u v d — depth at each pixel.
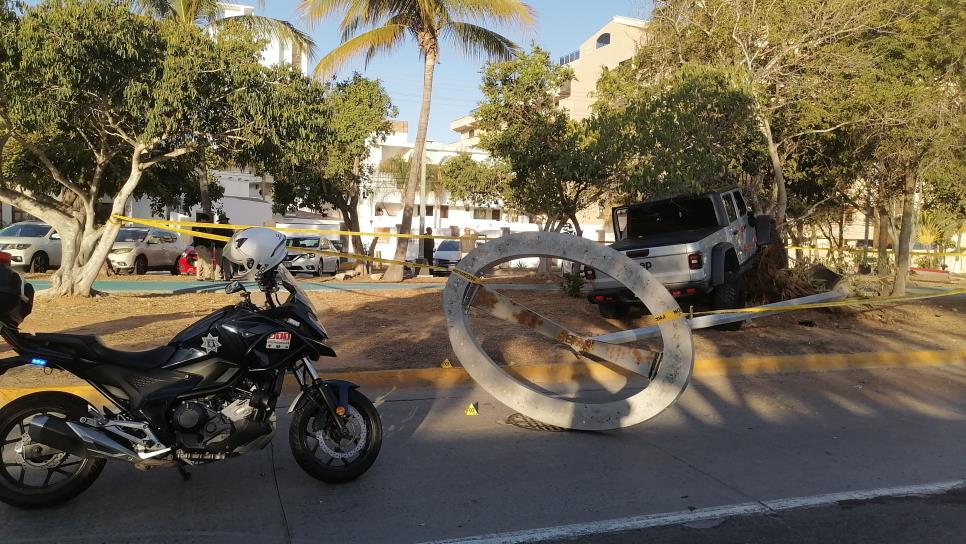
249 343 4.57
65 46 10.38
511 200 25.34
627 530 4.36
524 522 4.45
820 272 13.84
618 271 6.29
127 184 12.84
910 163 15.59
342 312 12.25
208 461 4.48
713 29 14.23
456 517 4.50
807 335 10.91
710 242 11.33
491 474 5.30
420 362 8.31
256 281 4.84
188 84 11.52
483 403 7.27
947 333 11.70
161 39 11.67
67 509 4.44
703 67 13.35
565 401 6.43
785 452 5.99
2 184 12.54
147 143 12.24
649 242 11.54
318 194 26.41
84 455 4.23
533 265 32.00
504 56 20.38
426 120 20.83
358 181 27.17
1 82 11.04
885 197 20.16
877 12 14.18
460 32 19.64
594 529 4.36
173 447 4.36
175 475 5.07
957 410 7.55
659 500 4.87
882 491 5.10
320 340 4.89
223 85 12.22
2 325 4.24
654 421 6.86
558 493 4.95
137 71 11.45
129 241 21.95
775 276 12.81
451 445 5.96
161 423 4.39
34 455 4.32
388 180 49.91
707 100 12.77
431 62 20.23
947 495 5.05
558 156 18.25
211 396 4.55
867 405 7.66
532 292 16.41
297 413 4.84
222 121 12.78
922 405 7.73
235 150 13.49
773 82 14.42
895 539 4.30
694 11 14.66
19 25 10.52
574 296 15.20
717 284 11.09
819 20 13.91
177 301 12.93
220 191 27.33
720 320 9.18
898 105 14.22
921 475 5.46
